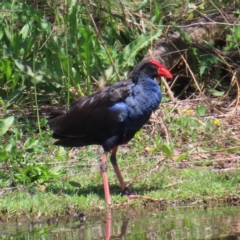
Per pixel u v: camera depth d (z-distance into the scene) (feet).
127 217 31.73
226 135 42.47
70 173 37.86
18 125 43.98
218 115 45.83
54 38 44.24
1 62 45.42
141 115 33.35
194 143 41.88
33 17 44.96
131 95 33.24
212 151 40.11
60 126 34.83
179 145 41.60
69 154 41.01
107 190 33.55
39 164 37.68
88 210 32.91
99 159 40.14
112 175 37.35
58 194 34.58
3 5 45.37
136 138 42.29
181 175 37.11
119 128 33.47
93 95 34.19
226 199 34.40
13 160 37.24
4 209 32.48
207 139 42.29
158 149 40.73
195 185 35.35
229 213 31.91
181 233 28.32
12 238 28.48
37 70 44.93
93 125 33.71
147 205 33.88
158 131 43.50
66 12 45.44
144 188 35.73
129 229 29.37
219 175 36.55
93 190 35.50
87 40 44.04
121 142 34.35
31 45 45.93
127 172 37.88
